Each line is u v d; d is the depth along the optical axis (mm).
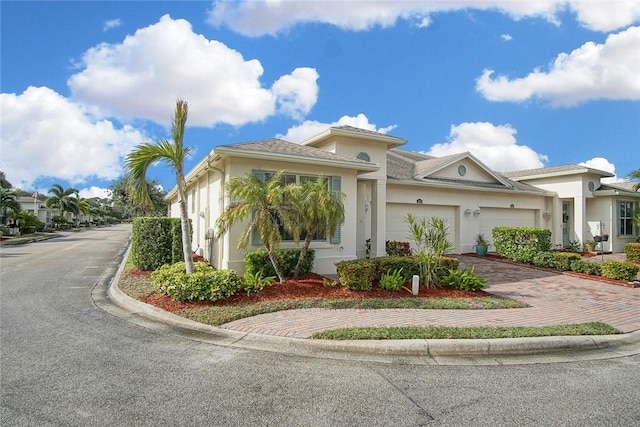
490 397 3902
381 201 14555
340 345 5344
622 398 3930
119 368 4512
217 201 11641
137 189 8602
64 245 24453
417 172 17688
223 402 3684
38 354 4957
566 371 4707
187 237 8266
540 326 6371
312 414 3475
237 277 8047
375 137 13812
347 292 8539
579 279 11859
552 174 21188
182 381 4164
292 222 8672
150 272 11172
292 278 9516
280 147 11320
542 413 3570
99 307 7672
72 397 3740
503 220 19828
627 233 21156
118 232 44188
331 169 11500
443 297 8586
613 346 5840
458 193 17969
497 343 5414
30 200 49406
